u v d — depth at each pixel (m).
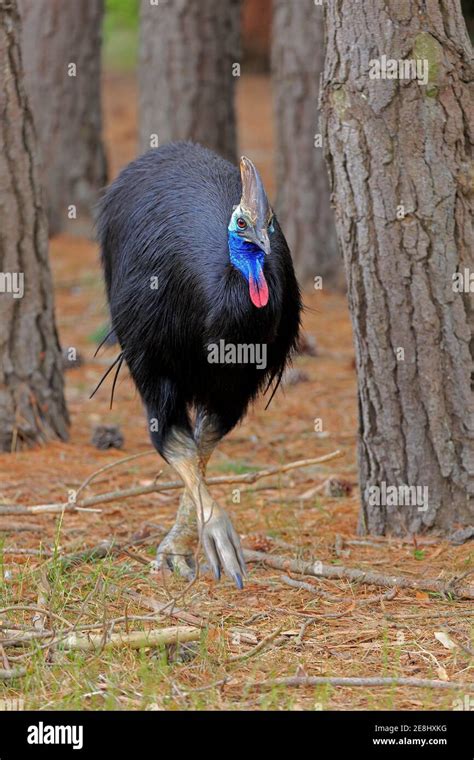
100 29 29.30
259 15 51.00
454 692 8.12
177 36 24.42
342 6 10.77
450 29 10.74
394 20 10.61
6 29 14.00
